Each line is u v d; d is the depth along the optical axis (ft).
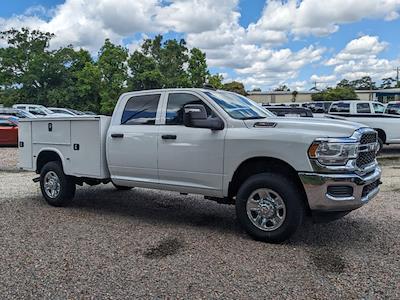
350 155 15.84
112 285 13.05
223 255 15.58
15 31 194.59
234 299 12.09
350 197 15.79
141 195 27.25
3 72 192.54
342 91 231.91
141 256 15.56
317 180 15.76
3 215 21.88
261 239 17.06
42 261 15.06
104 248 16.47
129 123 21.02
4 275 13.83
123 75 175.94
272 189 16.62
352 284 13.03
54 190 23.99
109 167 21.59
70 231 18.88
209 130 18.28
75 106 183.52
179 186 19.31
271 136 16.70
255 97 272.92
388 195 26.18
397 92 225.35
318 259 15.16
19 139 25.84
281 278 13.50
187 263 14.82
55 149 23.71
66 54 190.49
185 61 182.60
